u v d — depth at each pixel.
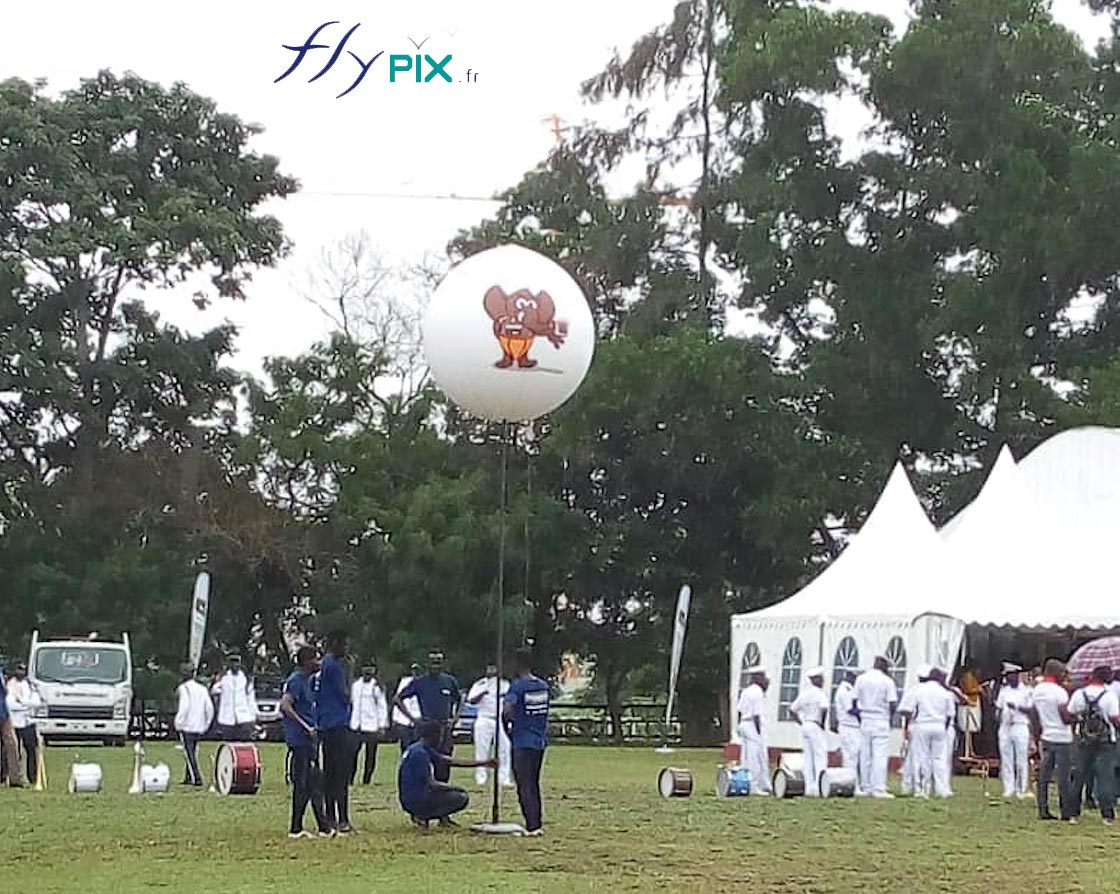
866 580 29.89
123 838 17.14
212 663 48.91
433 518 47.72
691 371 45.91
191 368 49.47
